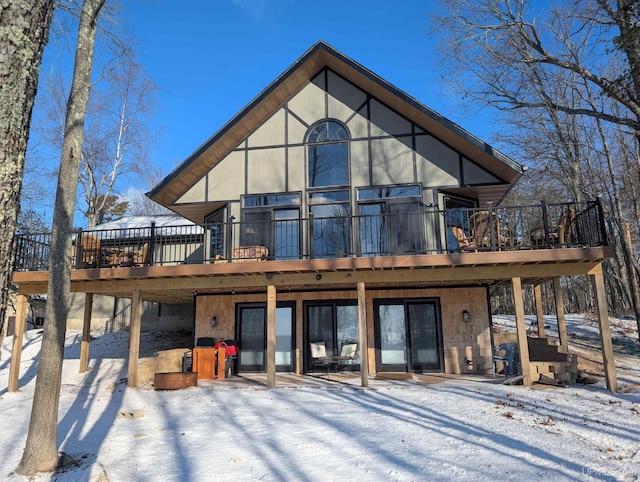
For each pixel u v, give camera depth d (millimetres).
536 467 4883
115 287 11125
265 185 13000
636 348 14266
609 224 20000
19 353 10773
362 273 10414
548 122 18625
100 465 5262
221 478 4828
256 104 12586
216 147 12922
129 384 10328
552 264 9953
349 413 7355
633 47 10375
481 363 11922
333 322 12711
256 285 10734
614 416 7074
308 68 12828
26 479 5109
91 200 28969
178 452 5730
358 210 12492
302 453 5527
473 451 5434
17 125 2604
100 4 6211
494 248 9969
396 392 8961
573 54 15102
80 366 11539
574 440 5871
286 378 11523
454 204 12867
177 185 13047
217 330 13016
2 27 2588
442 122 11523
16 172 2586
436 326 12344
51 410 5500
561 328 11422
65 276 5801
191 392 9555
